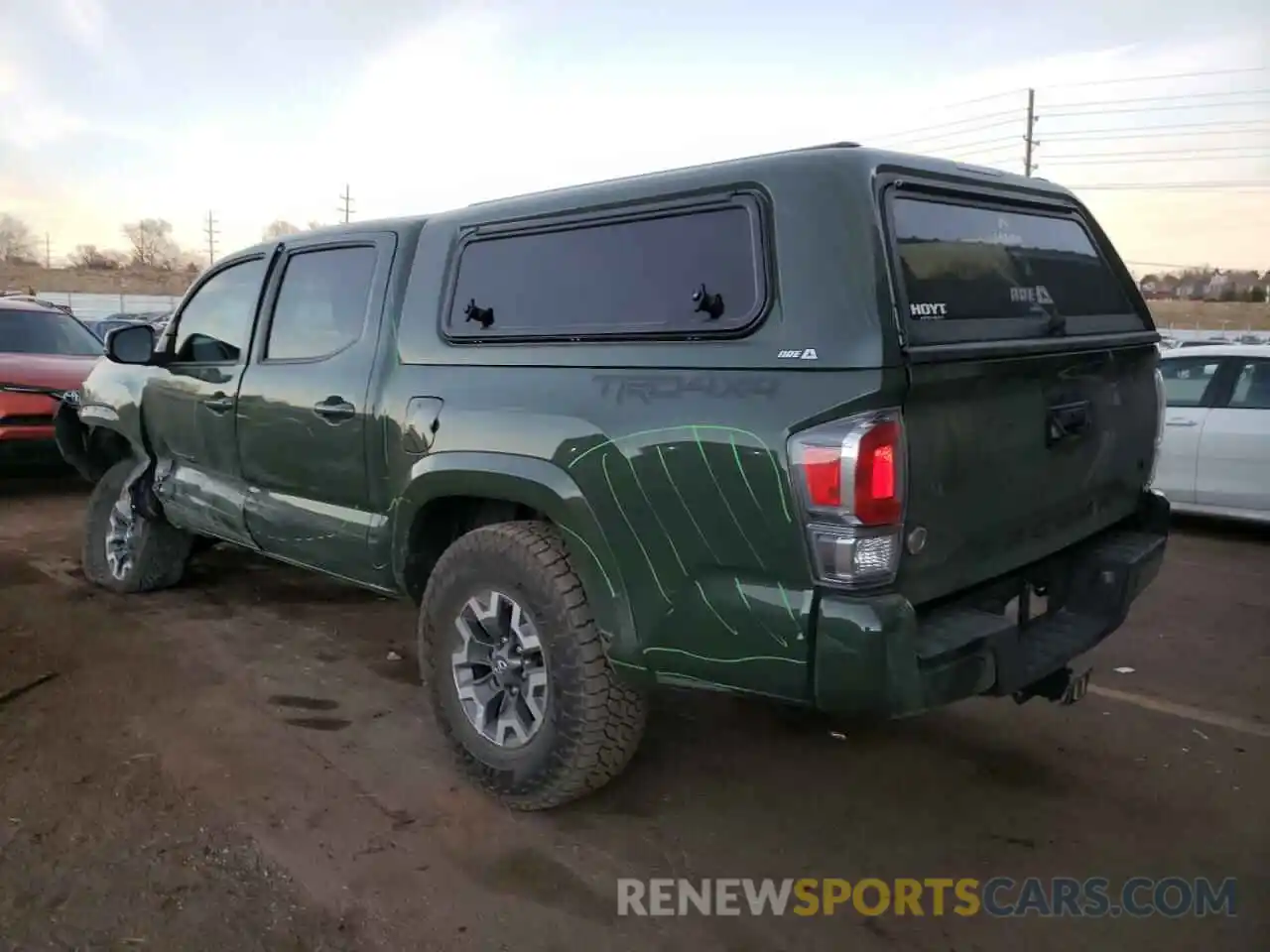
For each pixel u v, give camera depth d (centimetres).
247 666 471
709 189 291
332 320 417
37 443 799
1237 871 308
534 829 329
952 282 294
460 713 349
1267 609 573
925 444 259
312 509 424
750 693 275
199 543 600
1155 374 382
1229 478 750
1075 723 413
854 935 277
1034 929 280
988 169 333
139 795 346
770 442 259
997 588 311
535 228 339
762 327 271
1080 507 337
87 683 448
